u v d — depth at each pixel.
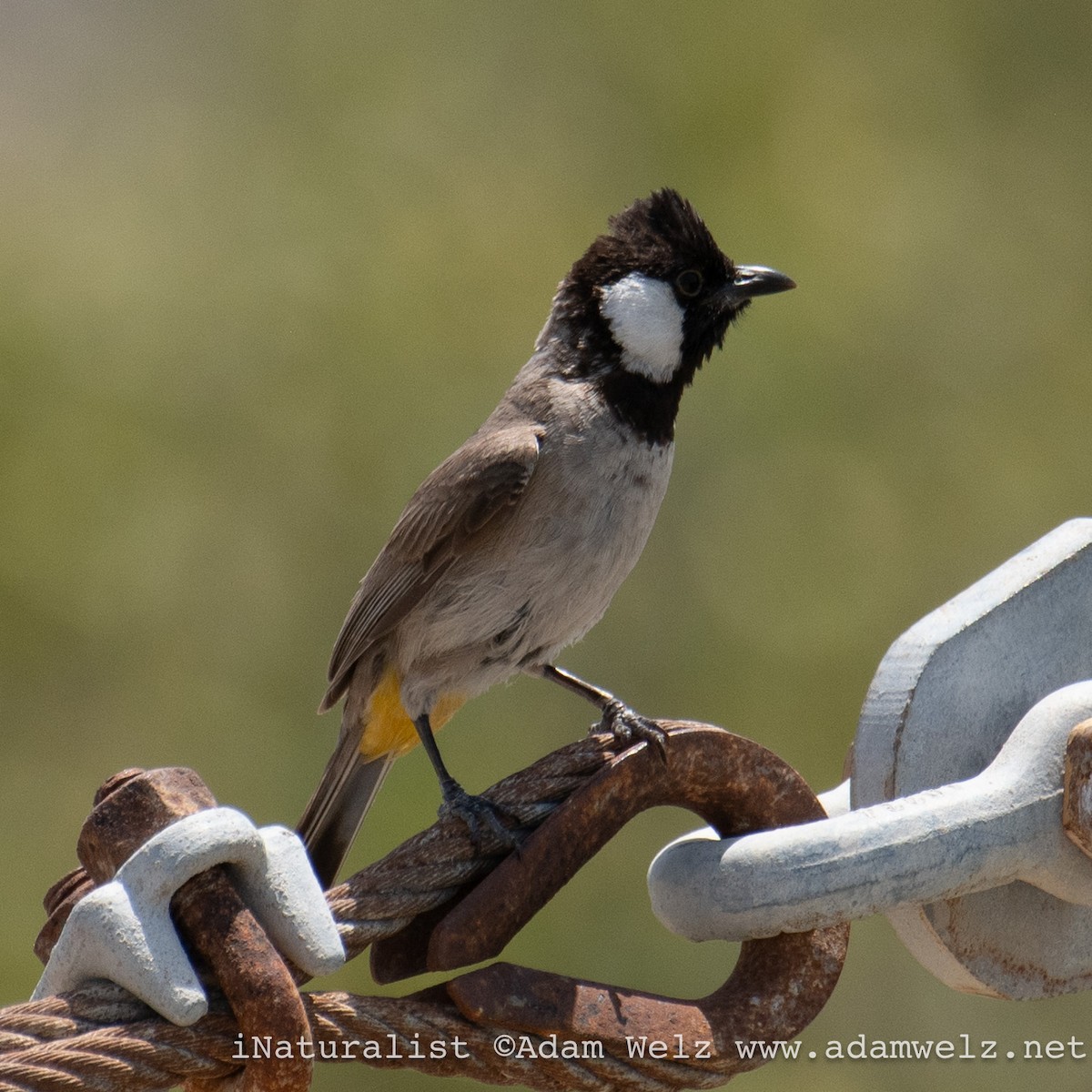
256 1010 2.92
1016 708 3.72
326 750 12.62
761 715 12.67
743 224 13.94
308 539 13.17
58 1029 2.88
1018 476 13.47
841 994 11.27
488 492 6.53
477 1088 9.90
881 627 12.88
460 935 3.31
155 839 2.91
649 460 6.79
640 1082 3.38
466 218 14.08
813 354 13.42
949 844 3.41
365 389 13.34
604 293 6.88
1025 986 3.78
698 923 3.44
